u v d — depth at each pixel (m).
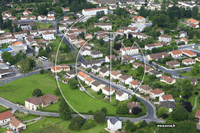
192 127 154.62
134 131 159.75
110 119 164.12
